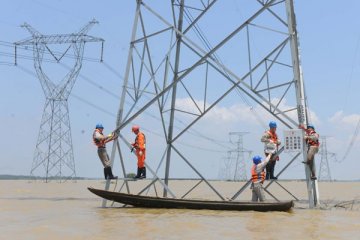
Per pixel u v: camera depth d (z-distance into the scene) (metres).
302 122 22.83
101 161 23.44
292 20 23.66
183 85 26.08
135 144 23.39
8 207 22.91
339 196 40.50
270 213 20.16
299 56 25.00
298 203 26.80
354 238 13.61
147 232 14.27
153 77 25.28
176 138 27.09
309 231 14.87
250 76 23.72
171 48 25.33
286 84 23.50
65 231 14.48
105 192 21.86
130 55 24.31
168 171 27.45
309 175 23.17
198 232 14.36
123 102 23.77
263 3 23.55
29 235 13.75
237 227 15.52
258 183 22.12
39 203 25.80
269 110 23.72
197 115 25.95
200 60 23.09
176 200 21.45
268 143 22.81
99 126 23.56
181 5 27.55
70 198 31.20
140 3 24.83
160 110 26.34
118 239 12.98
